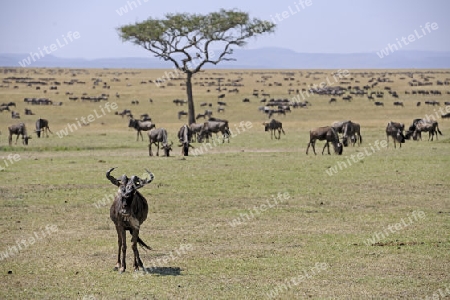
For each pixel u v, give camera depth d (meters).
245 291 26.28
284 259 31.48
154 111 195.50
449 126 147.25
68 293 25.95
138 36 138.75
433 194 52.00
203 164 73.06
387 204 47.69
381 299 25.25
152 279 27.95
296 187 55.50
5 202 48.31
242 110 199.88
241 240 36.03
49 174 64.62
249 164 72.88
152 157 82.88
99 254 32.84
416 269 29.61
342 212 44.62
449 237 36.56
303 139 114.88
